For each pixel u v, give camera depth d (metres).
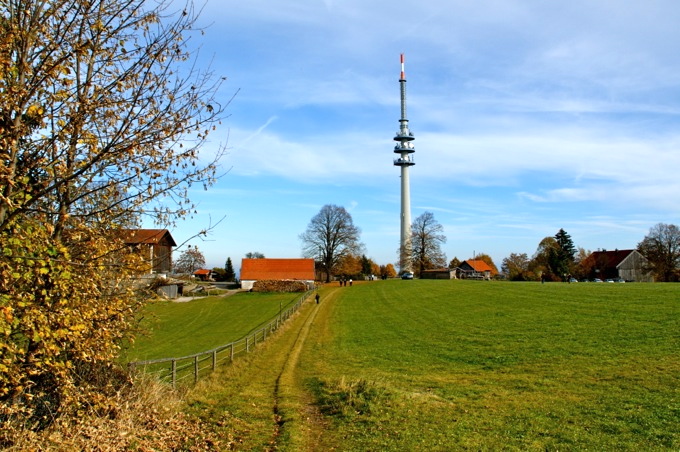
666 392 16.06
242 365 23.22
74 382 11.08
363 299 67.88
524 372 21.25
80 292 9.38
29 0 8.36
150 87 9.62
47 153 9.24
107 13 9.28
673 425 12.62
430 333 35.12
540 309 41.28
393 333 36.56
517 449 11.09
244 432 12.76
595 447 11.19
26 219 8.52
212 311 60.91
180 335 42.69
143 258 10.95
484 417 13.95
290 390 17.91
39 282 8.45
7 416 9.33
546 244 114.56
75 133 9.07
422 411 14.54
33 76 8.59
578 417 13.72
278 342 33.06
